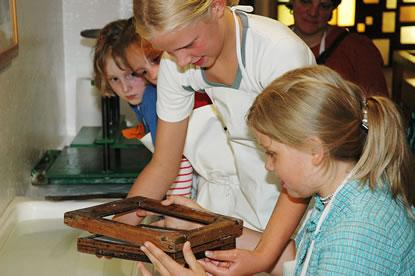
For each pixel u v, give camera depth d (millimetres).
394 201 1360
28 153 2574
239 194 1975
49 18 2951
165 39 1414
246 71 1606
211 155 1987
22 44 2473
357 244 1286
